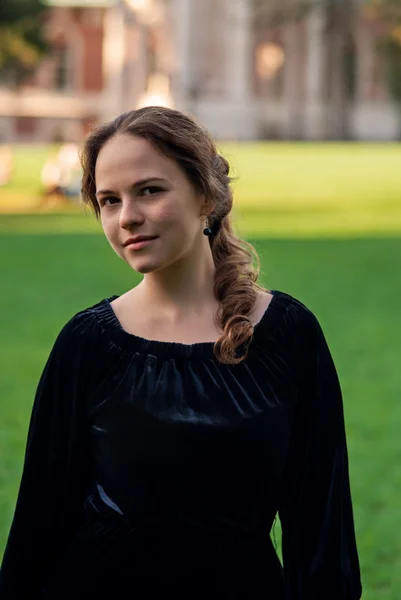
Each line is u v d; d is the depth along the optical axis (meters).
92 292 16.88
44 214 31.77
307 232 26.55
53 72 82.31
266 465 2.61
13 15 58.28
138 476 2.59
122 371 2.64
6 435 8.36
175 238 2.60
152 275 2.71
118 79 81.19
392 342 12.89
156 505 2.58
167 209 2.57
